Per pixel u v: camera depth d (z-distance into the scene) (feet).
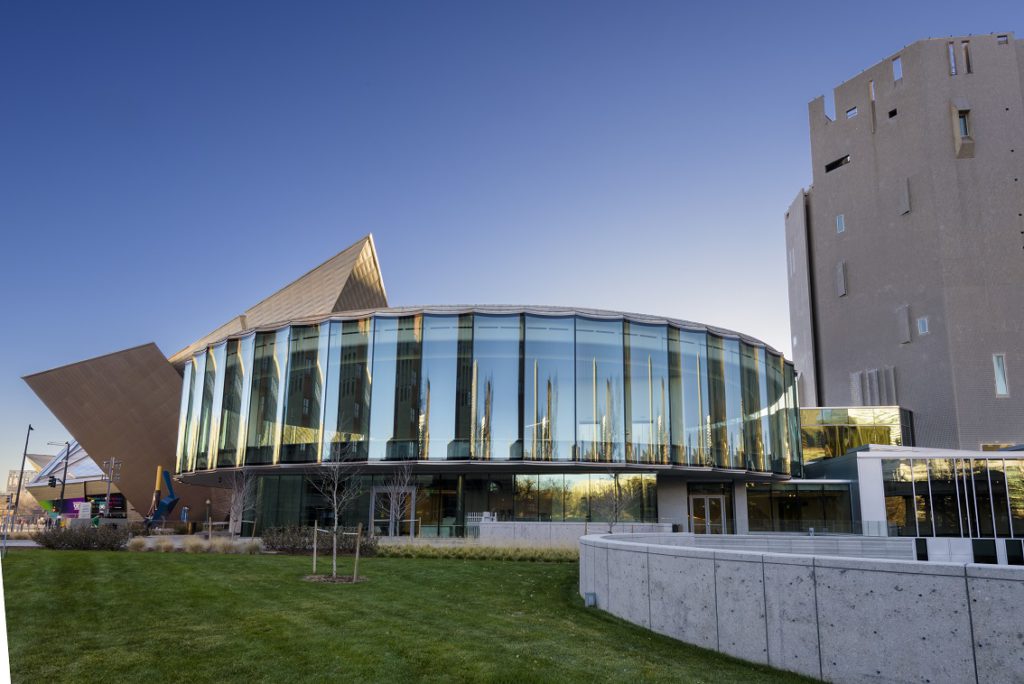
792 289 300.81
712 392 127.34
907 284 237.86
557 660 28.50
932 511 158.92
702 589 32.55
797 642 28.17
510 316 117.29
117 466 215.10
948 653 24.27
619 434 116.06
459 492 122.01
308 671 26.48
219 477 145.38
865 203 255.91
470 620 36.81
